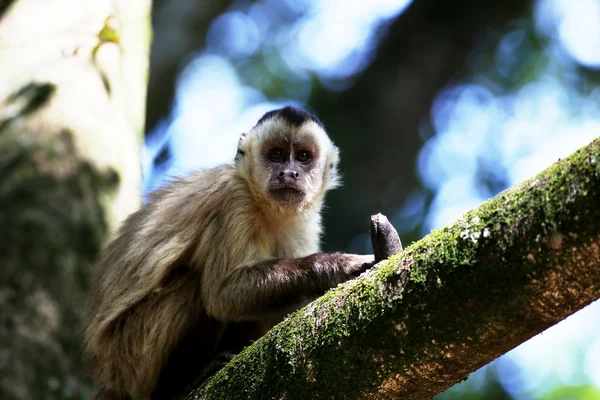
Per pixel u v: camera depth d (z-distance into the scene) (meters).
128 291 8.83
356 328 5.68
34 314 10.59
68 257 11.17
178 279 8.92
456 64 26.14
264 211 9.62
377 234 6.76
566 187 4.76
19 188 11.37
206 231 8.92
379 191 25.16
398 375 5.59
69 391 10.30
